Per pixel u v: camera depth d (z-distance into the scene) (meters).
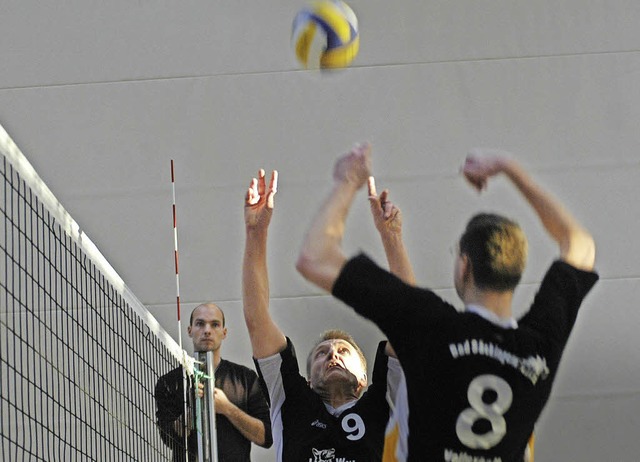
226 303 18.70
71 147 19.42
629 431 17.77
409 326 6.86
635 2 20.09
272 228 18.98
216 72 19.86
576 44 19.98
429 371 6.84
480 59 19.97
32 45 19.81
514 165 7.77
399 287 6.88
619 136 19.56
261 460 16.70
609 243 18.92
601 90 19.78
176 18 20.08
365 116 19.70
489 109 19.75
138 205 19.19
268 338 10.04
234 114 19.69
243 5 20.14
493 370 6.85
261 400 14.98
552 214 7.53
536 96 19.80
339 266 6.86
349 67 19.91
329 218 7.02
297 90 19.80
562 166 19.45
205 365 13.72
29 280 16.23
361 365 10.96
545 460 17.70
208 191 19.31
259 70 19.86
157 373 15.28
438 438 6.87
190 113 19.67
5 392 15.81
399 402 7.19
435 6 20.25
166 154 19.45
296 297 18.52
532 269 18.62
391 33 20.12
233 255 18.98
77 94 19.67
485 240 7.09
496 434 6.87
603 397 17.95
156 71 19.83
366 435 9.93
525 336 6.97
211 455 13.18
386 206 9.11
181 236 19.06
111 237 19.02
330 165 19.47
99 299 16.03
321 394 10.76
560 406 17.94
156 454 15.02
